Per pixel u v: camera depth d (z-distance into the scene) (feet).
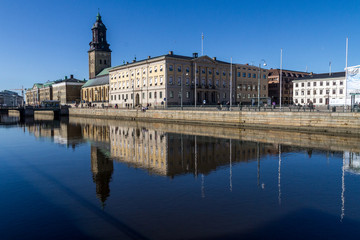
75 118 305.32
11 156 84.53
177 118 201.77
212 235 32.83
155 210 40.29
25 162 75.46
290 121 139.64
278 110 157.58
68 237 32.83
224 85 302.25
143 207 41.47
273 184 52.75
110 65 437.17
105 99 374.02
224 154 82.53
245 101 322.96
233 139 113.19
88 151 91.76
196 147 95.04
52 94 563.07
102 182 54.90
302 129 134.82
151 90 271.90
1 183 55.36
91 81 427.74
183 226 35.22
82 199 45.39
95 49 422.41
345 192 48.08
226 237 32.35
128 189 50.21
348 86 129.18
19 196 47.42
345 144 98.07
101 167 67.97
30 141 118.83
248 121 158.51
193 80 273.75
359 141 103.91
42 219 37.88
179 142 106.73
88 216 38.58
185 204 42.57
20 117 347.36
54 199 45.65
